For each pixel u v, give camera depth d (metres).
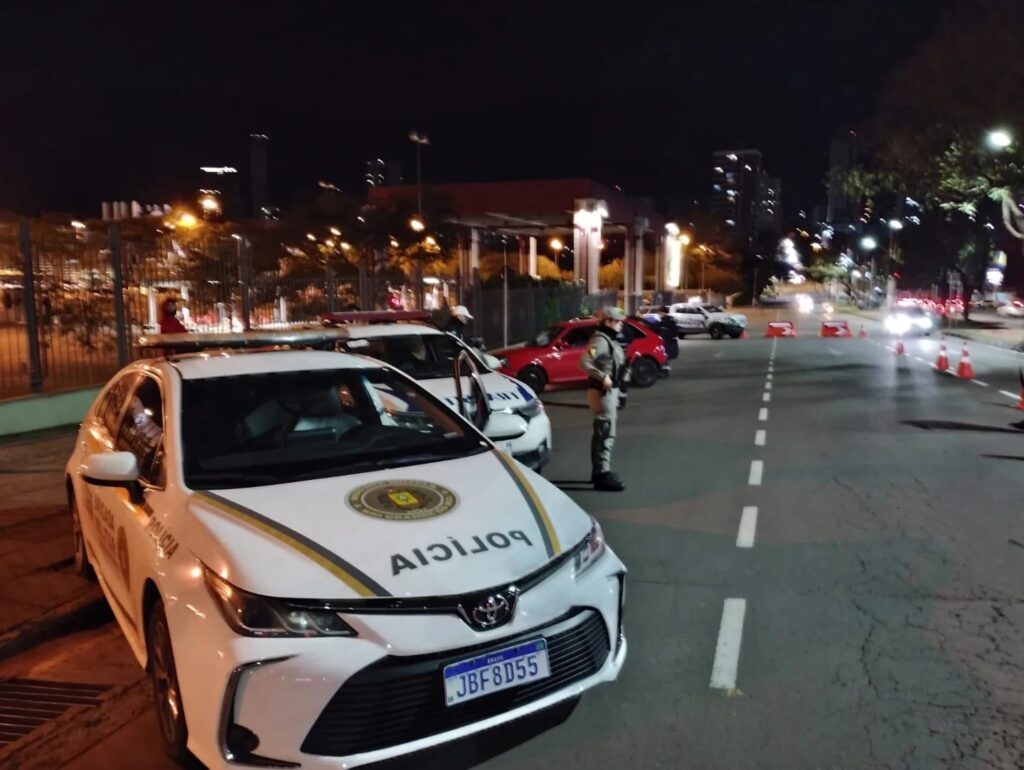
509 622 3.40
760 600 5.68
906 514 7.71
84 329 12.34
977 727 3.98
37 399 11.65
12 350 11.59
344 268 36.47
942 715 4.10
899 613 5.38
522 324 29.94
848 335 38.88
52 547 6.74
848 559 6.47
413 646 3.21
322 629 3.19
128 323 12.88
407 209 38.59
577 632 3.64
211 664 3.20
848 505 8.05
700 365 24.25
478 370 9.52
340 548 3.46
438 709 3.25
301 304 16.39
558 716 4.18
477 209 39.88
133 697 4.61
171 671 3.62
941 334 39.22
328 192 41.12
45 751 4.03
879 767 3.67
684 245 81.44
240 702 3.15
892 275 76.12
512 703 3.41
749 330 46.56
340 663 3.14
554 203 39.03
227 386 4.74
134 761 3.92
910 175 31.20
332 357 5.27
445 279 23.27
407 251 39.06
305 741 3.13
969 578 6.01
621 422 13.66
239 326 14.59
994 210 44.72
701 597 5.75
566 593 3.62
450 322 12.03
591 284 39.88
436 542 3.55
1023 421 12.76
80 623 5.60
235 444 4.48
